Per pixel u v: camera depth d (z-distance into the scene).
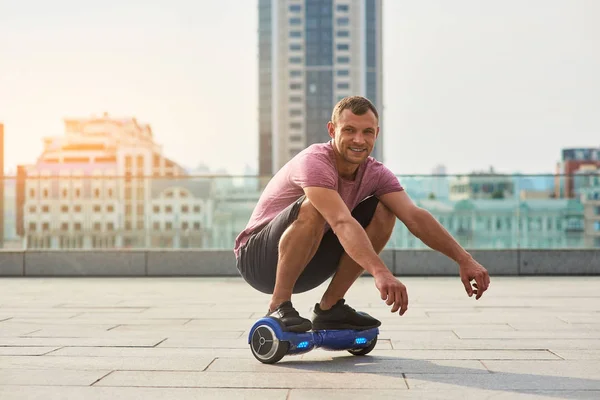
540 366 2.86
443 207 8.80
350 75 142.38
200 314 4.84
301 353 2.95
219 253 8.89
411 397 2.33
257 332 2.95
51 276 8.91
